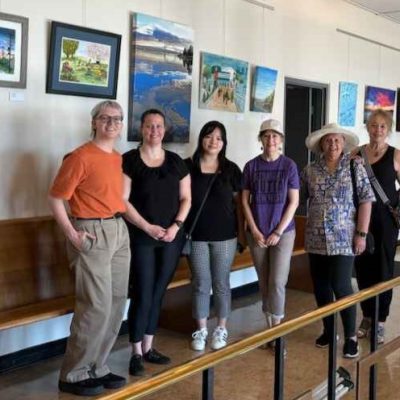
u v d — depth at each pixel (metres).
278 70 5.54
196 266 3.78
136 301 3.46
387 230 3.88
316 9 6.00
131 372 3.46
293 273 5.58
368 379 2.60
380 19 7.19
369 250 3.74
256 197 3.76
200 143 3.69
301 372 3.59
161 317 4.36
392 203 3.86
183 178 3.52
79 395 3.15
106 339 3.24
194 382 3.27
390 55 7.52
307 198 3.91
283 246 3.74
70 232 2.97
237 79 5.05
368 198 3.66
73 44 3.67
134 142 4.20
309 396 2.59
